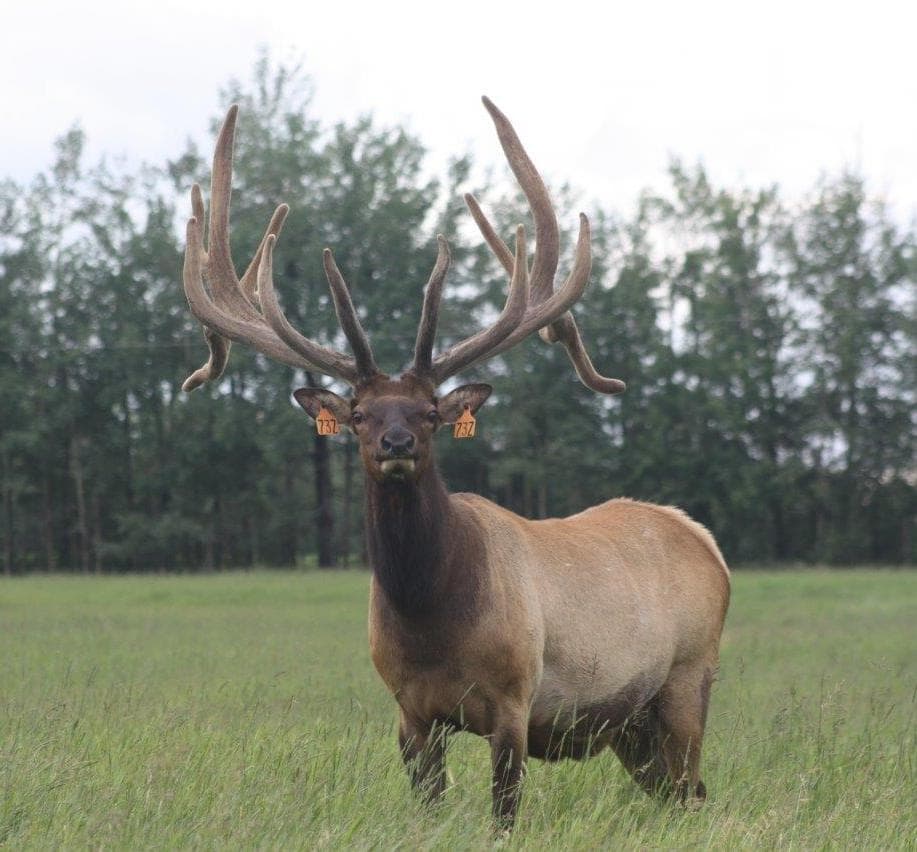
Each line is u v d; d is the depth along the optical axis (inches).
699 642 1113.4
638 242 7741.1
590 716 1027.9
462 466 7859.3
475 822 854.5
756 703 1551.4
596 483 7524.6
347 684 1699.1
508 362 7317.9
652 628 1061.1
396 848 764.6
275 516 7406.5
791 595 3907.5
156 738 1068.5
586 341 7480.3
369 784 931.3
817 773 1037.8
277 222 1098.7
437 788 935.7
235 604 3599.9
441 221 7342.5
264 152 7116.1
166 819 804.6
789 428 7416.3
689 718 1100.5
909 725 1285.7
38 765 908.0
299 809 844.0
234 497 7465.6
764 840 839.1
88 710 1307.8
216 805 824.3
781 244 7495.1
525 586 966.4
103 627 2726.4
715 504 7268.7
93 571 7711.6
